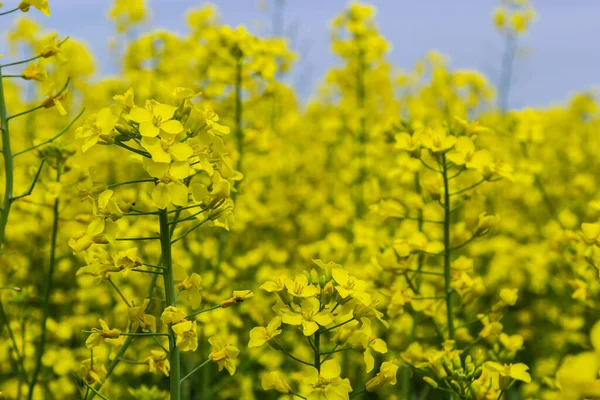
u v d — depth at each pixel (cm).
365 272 67
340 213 110
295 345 89
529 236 132
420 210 69
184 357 87
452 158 65
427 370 64
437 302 67
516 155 143
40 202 72
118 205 55
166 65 120
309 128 169
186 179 57
